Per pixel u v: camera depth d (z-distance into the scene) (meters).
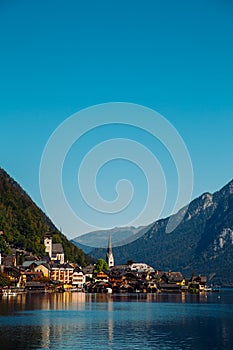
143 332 121.25
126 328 127.81
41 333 116.50
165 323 139.00
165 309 187.00
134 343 106.19
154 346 103.44
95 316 154.38
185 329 127.25
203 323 139.75
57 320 140.75
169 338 112.94
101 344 104.62
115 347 101.75
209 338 113.31
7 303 194.25
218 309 188.88
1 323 131.62
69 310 172.88
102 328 126.94
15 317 145.12
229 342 108.38
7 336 111.94
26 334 114.81
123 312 170.75
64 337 112.06
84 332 119.69
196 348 101.88
